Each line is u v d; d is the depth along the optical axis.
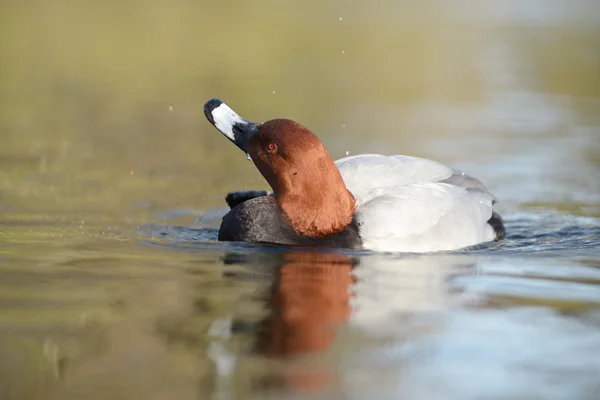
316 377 5.83
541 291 8.04
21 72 24.11
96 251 9.37
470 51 29.23
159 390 5.59
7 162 14.85
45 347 6.31
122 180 13.95
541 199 13.28
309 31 32.66
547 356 6.29
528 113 20.78
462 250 9.96
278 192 9.81
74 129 18.02
